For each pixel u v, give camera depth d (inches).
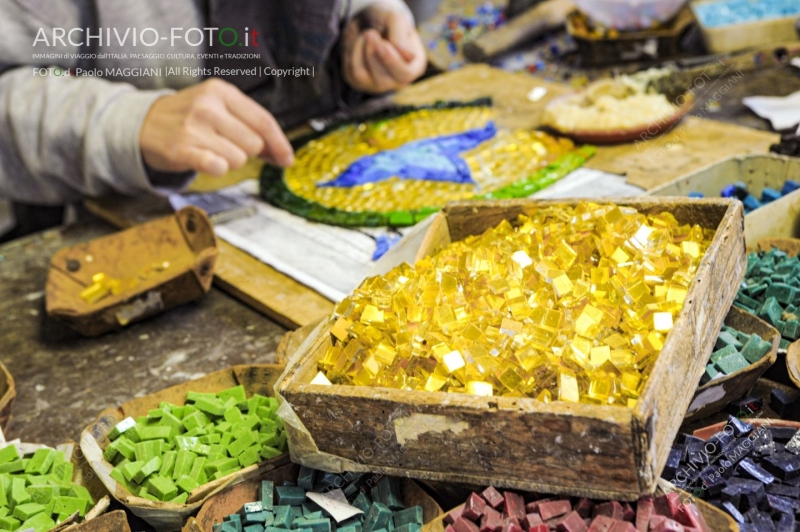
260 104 84.3
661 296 36.9
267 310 55.2
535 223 45.1
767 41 87.9
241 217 67.6
